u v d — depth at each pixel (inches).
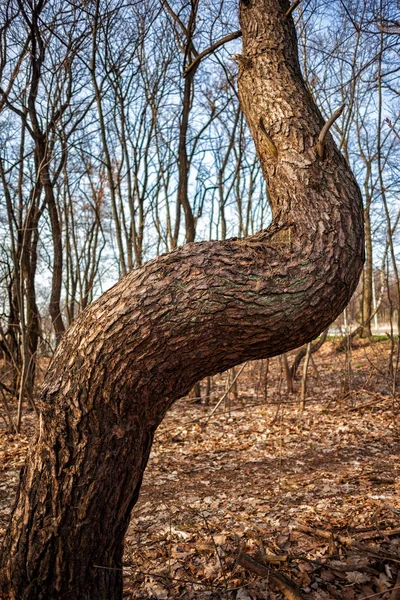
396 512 140.4
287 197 72.1
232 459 236.5
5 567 76.8
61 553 73.7
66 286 483.5
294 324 66.4
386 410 312.0
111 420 72.0
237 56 81.8
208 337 66.9
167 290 66.8
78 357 71.3
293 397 392.2
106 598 79.1
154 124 429.4
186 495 187.8
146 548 133.7
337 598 96.7
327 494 170.2
